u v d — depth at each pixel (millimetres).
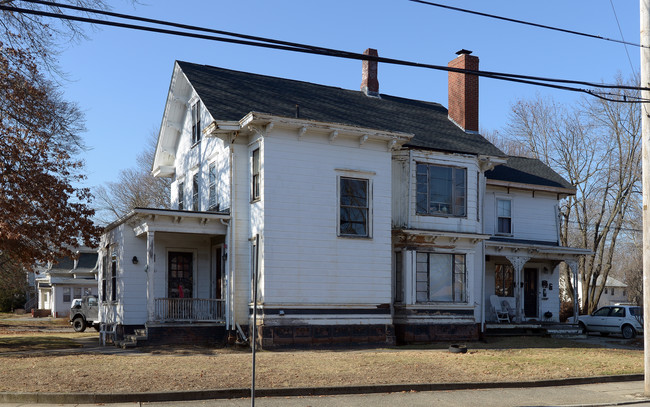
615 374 16484
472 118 29406
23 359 17938
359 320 22828
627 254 61406
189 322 22438
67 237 24125
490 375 15719
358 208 23359
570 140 44781
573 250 30719
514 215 31203
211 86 24922
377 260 23375
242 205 22938
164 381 13633
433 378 14938
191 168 27969
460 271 25922
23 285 64500
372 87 30438
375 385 13789
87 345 24203
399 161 25141
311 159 22547
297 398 12930
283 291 21625
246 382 13695
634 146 41438
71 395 12133
